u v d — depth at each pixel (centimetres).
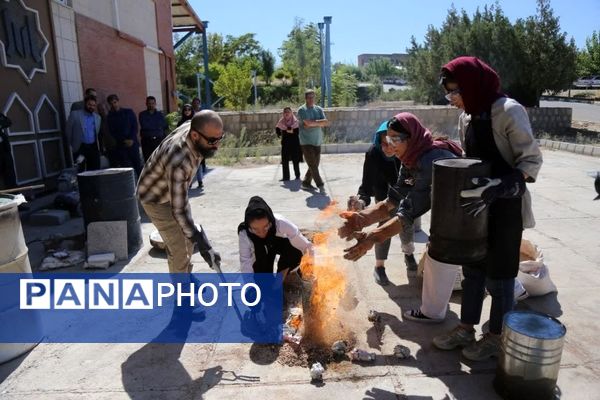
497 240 282
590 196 740
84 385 291
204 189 876
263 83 4528
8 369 311
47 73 868
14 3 768
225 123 1538
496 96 275
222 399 273
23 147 800
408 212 301
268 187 880
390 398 270
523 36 1808
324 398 272
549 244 524
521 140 264
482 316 363
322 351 317
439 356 312
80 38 991
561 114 1747
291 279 405
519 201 277
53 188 880
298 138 916
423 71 2183
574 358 304
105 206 508
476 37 1861
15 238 320
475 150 290
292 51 3073
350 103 2589
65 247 555
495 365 301
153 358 319
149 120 953
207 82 2133
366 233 311
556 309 371
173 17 1905
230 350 326
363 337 337
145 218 697
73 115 824
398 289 418
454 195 267
